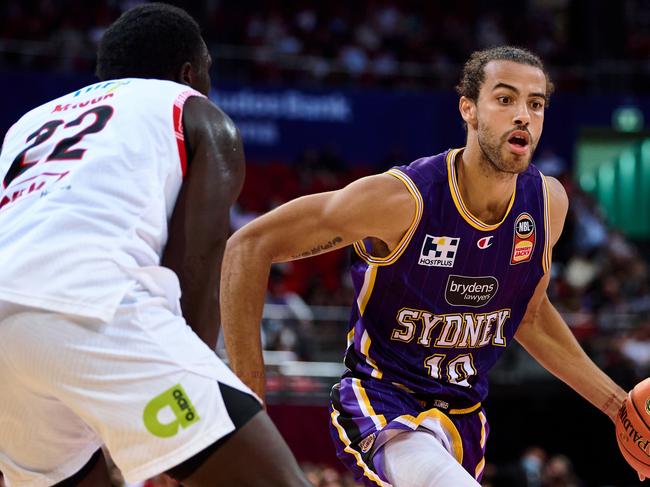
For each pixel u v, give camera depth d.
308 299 25.23
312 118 30.97
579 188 32.78
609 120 33.25
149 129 4.78
